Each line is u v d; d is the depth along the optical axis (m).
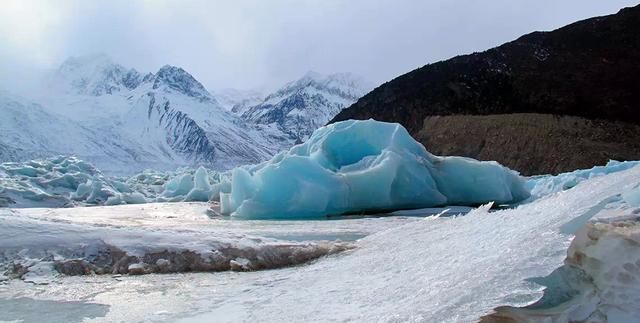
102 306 6.77
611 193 4.76
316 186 18.75
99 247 9.27
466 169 21.72
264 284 7.46
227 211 20.64
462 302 3.73
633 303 3.33
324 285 6.57
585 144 45.72
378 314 4.37
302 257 9.25
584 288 3.56
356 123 22.50
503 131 50.12
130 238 9.60
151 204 24.91
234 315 5.85
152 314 6.28
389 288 5.26
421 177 20.77
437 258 5.78
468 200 21.55
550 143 46.88
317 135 23.61
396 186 20.25
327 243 9.87
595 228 3.69
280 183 18.95
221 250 9.33
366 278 6.37
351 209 19.59
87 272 8.75
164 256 9.12
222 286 7.59
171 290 7.53
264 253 9.24
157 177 42.28
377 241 9.45
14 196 24.89
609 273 3.47
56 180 29.69
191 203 25.58
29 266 8.73
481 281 3.90
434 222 9.79
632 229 3.66
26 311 6.61
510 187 23.02
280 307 5.80
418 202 20.58
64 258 8.98
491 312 3.49
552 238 4.09
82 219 16.55
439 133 54.28
